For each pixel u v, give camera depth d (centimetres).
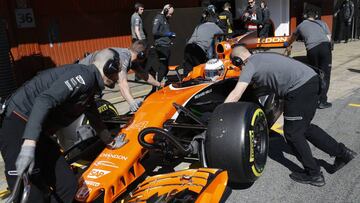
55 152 267
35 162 252
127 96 421
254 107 366
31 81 259
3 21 774
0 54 771
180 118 414
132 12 1121
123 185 316
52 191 266
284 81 365
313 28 628
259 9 1227
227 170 351
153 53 866
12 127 250
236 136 342
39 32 904
